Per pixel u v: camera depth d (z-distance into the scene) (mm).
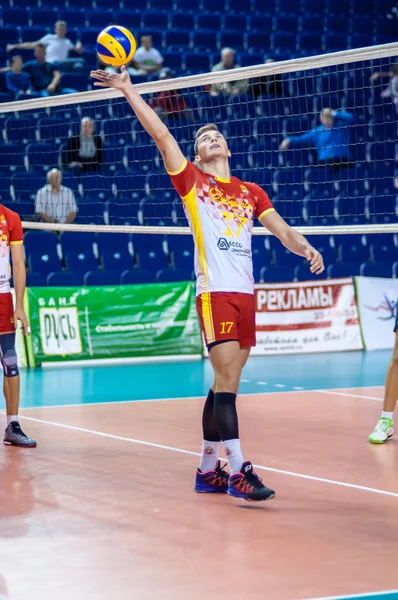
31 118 21375
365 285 19156
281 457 8398
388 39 27406
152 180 20984
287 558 5406
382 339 19125
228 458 6746
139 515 6430
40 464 8188
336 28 27656
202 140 7156
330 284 18953
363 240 20734
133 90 6562
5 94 21562
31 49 22875
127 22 25531
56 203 18500
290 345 18562
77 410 11484
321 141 21328
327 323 18828
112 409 11523
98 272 18219
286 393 12867
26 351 16875
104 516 6406
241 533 5957
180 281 18766
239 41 26047
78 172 20250
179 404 11914
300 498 6898
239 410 11266
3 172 20516
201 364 16891
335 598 4695
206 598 4723
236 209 6988
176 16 26203
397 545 5668
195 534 5938
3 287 9211
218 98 22797
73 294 17312
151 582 4992
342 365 16391
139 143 21562
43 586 4953
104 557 5457
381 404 11688
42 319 17016
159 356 17750
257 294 18562
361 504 6707
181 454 8586
